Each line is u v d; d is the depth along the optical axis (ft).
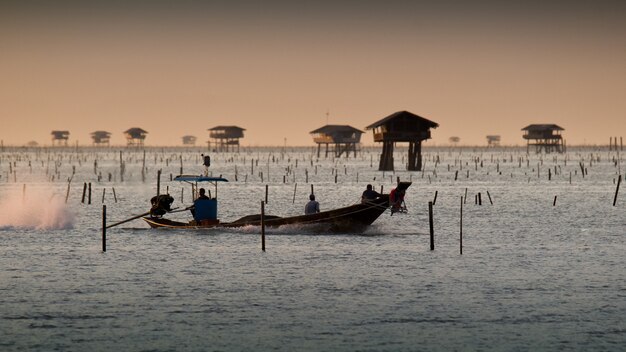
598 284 237.66
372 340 182.19
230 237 329.93
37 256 287.07
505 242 328.29
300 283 238.68
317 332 187.93
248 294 224.12
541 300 217.15
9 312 203.51
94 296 221.25
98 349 175.52
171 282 240.12
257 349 176.04
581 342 180.34
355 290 229.25
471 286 234.79
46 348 175.73
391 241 323.57
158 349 175.83
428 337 184.24
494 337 184.03
